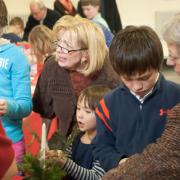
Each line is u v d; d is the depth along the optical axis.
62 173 1.34
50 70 1.93
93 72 1.81
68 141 1.57
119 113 1.43
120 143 1.42
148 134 1.37
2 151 0.90
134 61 1.23
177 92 1.39
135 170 0.98
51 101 1.97
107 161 1.41
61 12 5.99
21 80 1.91
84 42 1.78
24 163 1.30
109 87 1.80
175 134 0.96
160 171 0.95
